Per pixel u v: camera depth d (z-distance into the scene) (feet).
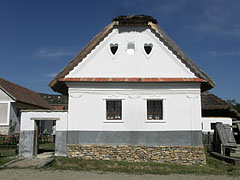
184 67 44.65
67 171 34.27
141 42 46.06
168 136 42.52
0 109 76.18
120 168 37.27
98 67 45.03
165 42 45.39
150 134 42.63
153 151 42.06
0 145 62.49
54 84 44.80
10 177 29.89
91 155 42.24
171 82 43.29
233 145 45.47
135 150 42.11
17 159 40.45
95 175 32.12
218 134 47.91
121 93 43.86
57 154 42.88
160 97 43.62
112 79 43.60
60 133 43.39
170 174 34.06
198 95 43.55
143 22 45.91
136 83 43.73
